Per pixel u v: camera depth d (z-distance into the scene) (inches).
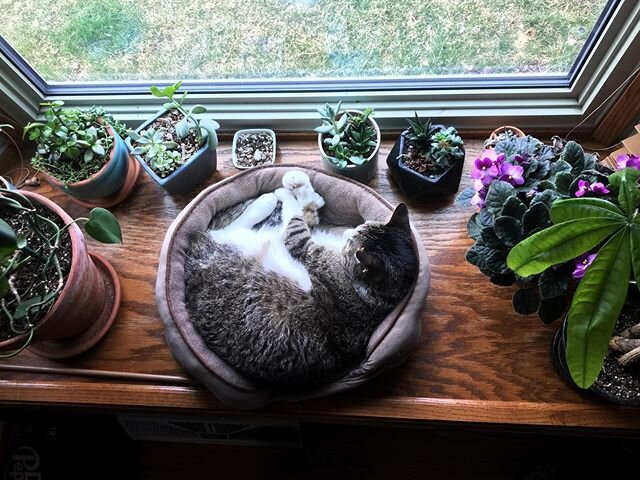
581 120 56.6
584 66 52.1
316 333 48.1
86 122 52.8
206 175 57.9
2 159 59.2
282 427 55.6
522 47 55.6
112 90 58.4
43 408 51.5
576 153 44.1
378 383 49.4
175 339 46.6
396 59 57.2
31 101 56.6
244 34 56.4
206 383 46.5
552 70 56.4
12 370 50.4
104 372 49.9
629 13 46.1
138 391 49.1
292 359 46.8
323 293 49.9
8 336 42.8
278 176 53.8
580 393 47.5
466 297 52.2
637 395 42.3
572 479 56.2
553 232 31.6
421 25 55.2
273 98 57.6
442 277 53.2
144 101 58.5
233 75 59.0
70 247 45.3
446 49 56.4
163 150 52.1
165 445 62.5
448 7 54.1
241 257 51.1
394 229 49.0
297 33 56.0
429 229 55.2
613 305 31.1
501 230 40.6
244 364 46.7
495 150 48.1
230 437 59.5
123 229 56.2
